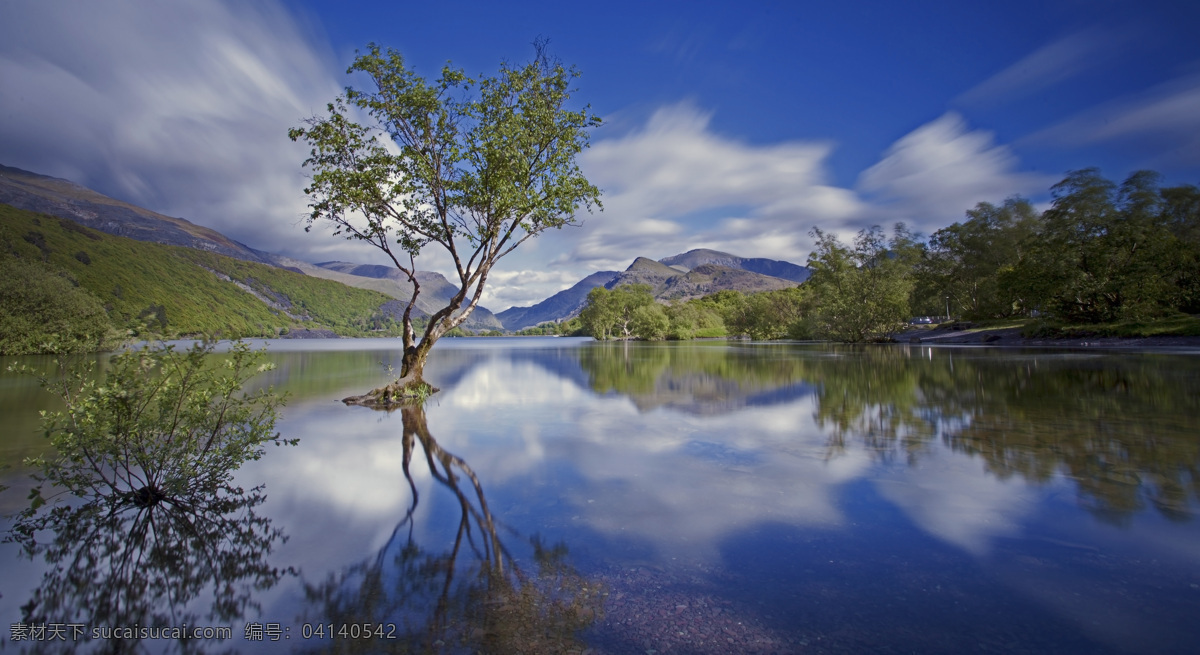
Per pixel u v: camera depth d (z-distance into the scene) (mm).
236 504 6301
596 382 21266
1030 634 3395
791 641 3357
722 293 161875
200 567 4578
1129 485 6430
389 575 4391
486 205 17812
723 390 17719
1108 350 33469
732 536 5148
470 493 6656
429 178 17078
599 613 3738
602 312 103125
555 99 18594
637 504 6145
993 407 12578
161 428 6324
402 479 7344
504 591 4082
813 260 66688
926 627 3498
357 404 15289
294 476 7535
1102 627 3451
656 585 4160
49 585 4270
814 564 4500
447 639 3428
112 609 3906
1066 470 7152
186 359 6445
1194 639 3297
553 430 10930
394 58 16938
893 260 61000
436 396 17188
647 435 10281
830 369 25094
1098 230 45219
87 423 5965
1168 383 16250
